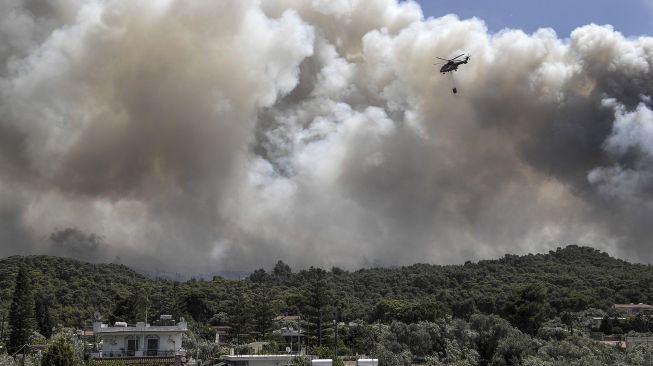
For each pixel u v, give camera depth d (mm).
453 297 152000
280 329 118250
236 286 162875
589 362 83562
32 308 96000
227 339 115438
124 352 77750
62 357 59625
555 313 126812
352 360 91250
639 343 94688
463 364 91188
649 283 162250
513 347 91438
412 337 97312
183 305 133375
